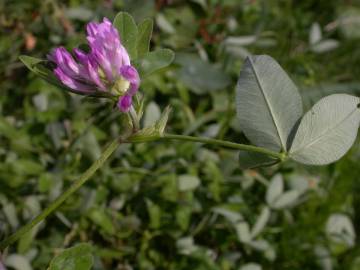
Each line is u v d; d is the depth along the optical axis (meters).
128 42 0.19
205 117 0.42
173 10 0.48
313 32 0.49
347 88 0.47
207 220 0.37
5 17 0.44
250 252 0.37
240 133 0.42
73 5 0.45
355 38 0.54
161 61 0.19
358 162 0.41
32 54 0.43
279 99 0.19
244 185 0.39
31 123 0.38
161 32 0.46
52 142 0.37
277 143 0.19
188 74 0.43
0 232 0.33
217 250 0.37
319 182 0.41
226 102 0.43
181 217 0.36
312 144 0.19
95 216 0.35
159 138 0.18
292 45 0.52
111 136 0.38
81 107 0.38
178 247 0.35
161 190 0.36
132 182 0.36
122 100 0.17
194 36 0.48
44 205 0.34
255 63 0.19
